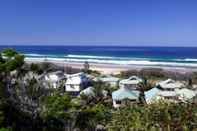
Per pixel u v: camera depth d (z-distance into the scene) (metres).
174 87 55.53
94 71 89.81
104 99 46.78
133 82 61.59
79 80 60.22
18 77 23.95
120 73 85.06
